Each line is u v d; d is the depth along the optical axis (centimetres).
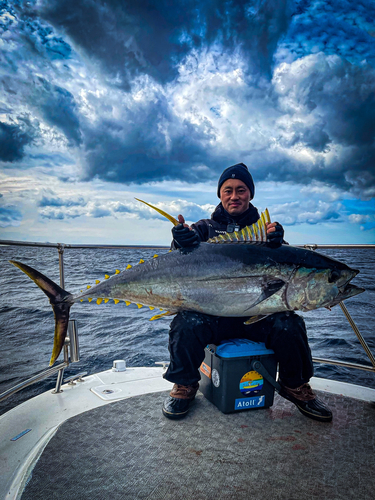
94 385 165
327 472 98
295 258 124
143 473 97
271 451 108
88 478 94
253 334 143
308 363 133
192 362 133
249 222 163
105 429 122
